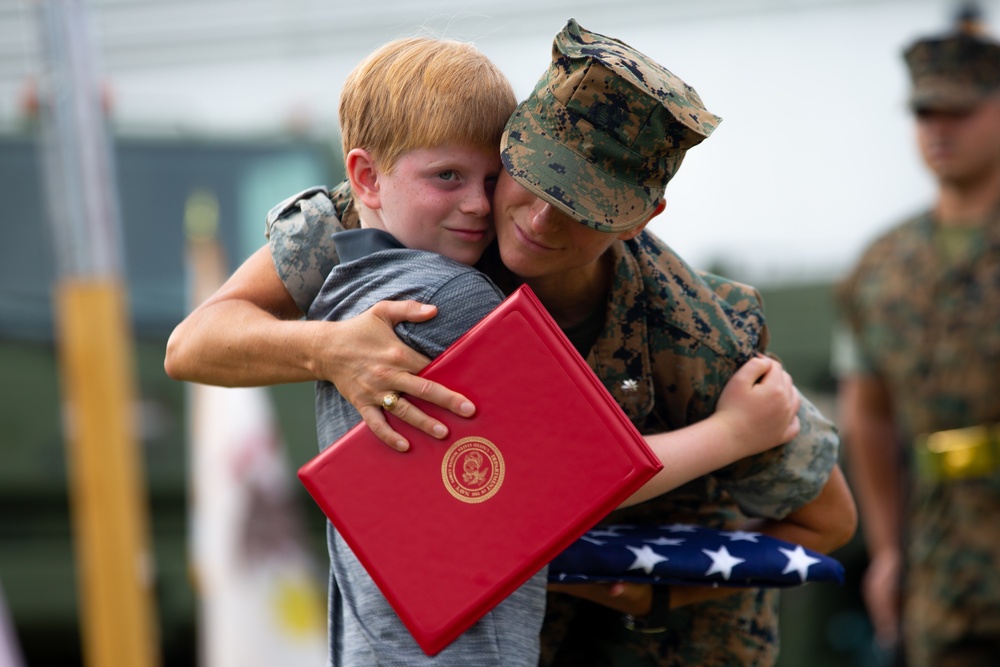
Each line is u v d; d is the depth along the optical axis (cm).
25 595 1421
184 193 1566
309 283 652
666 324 666
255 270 667
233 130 1602
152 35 1855
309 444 1448
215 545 1420
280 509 1432
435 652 583
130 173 1560
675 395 676
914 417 1291
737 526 746
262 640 1405
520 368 577
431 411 580
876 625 1429
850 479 1633
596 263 655
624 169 584
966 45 1280
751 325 696
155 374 1480
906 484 1373
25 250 1497
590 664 767
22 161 1526
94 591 1245
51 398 1438
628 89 575
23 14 1658
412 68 593
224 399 1438
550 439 577
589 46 589
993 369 1252
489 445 578
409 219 602
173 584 1455
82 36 1259
